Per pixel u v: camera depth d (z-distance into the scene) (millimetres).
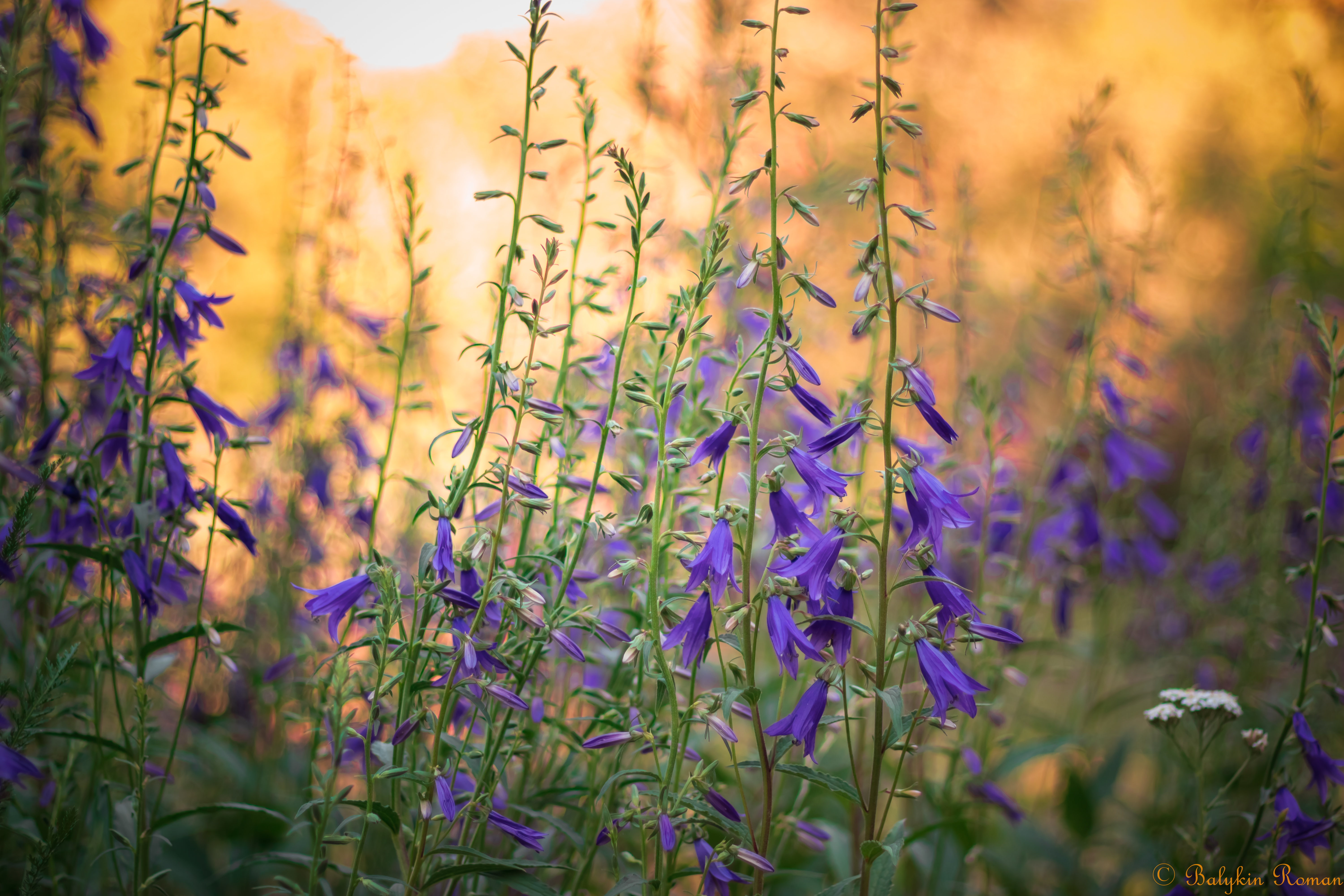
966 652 3234
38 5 2508
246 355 5570
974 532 3846
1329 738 3957
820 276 3855
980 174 6539
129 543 2301
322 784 2408
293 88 4254
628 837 2834
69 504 2559
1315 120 4297
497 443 2773
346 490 3891
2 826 2441
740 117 2779
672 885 2061
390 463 4273
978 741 3600
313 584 3818
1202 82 7617
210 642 2385
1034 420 5129
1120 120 7426
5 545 2072
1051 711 4926
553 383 3031
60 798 2602
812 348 4062
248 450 2545
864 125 6559
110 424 2396
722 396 3201
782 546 1947
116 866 2389
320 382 3863
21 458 2711
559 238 3068
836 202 4152
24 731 2088
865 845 1983
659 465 1996
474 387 4062
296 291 3930
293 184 4219
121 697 3553
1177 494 6148
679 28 3955
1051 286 4258
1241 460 4578
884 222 1938
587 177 2412
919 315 3564
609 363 2922
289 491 3732
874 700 2020
